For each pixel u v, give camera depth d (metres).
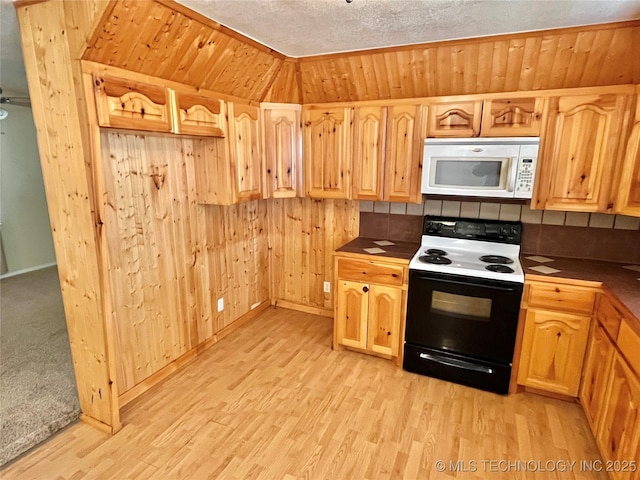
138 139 2.30
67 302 2.08
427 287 2.58
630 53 2.10
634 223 2.51
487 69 2.42
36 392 2.43
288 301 3.90
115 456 1.97
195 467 1.91
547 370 2.39
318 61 2.74
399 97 2.79
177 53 2.07
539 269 2.43
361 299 2.87
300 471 1.89
